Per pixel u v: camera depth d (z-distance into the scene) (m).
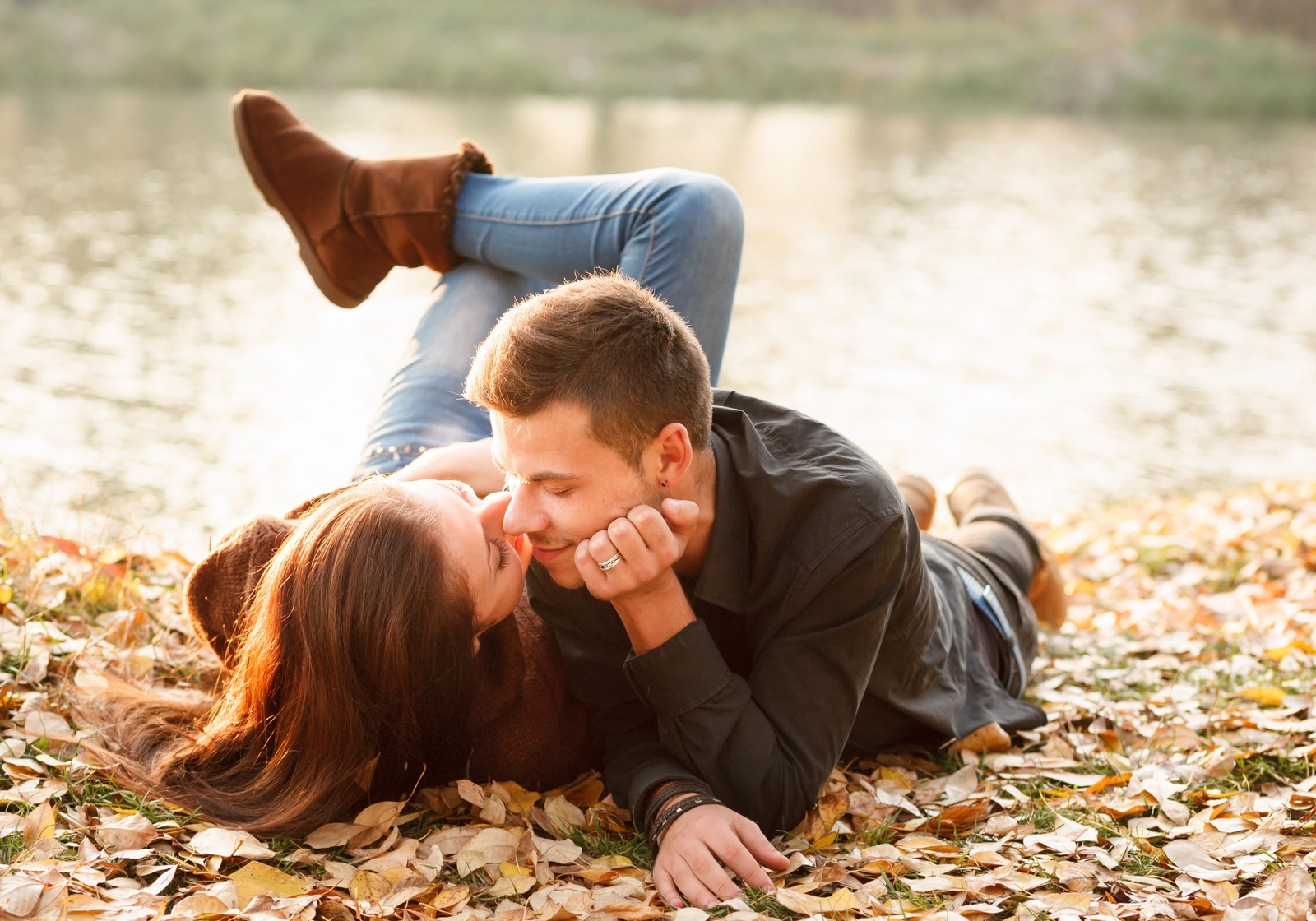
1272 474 9.57
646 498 1.82
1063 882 1.86
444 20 61.38
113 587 2.85
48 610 2.63
